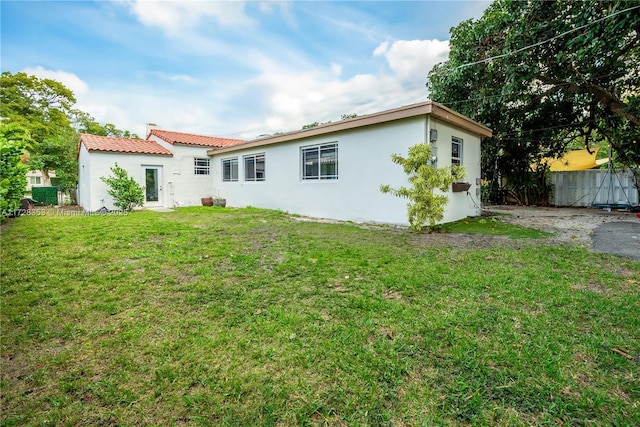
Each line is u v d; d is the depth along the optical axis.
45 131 21.59
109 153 11.30
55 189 15.02
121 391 1.66
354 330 2.23
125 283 3.24
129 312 2.59
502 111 11.21
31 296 2.90
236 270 3.67
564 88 9.91
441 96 11.21
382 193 7.29
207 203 12.86
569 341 2.04
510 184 13.30
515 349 1.96
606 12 7.21
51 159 15.86
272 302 2.75
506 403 1.53
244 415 1.49
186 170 13.30
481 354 1.92
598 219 7.86
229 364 1.88
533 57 9.02
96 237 5.41
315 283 3.21
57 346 2.11
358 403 1.55
